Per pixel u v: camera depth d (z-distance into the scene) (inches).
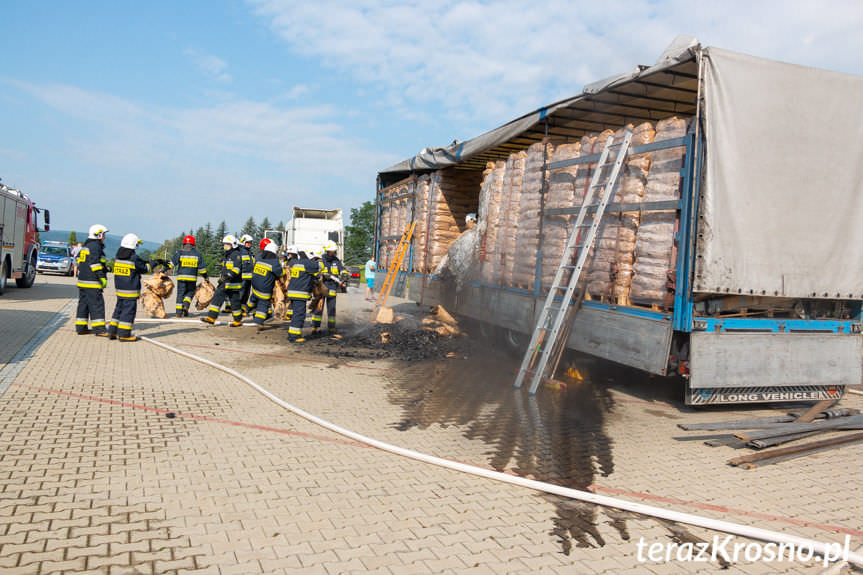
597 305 283.1
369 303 736.3
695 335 236.5
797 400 267.6
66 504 140.6
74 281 956.0
